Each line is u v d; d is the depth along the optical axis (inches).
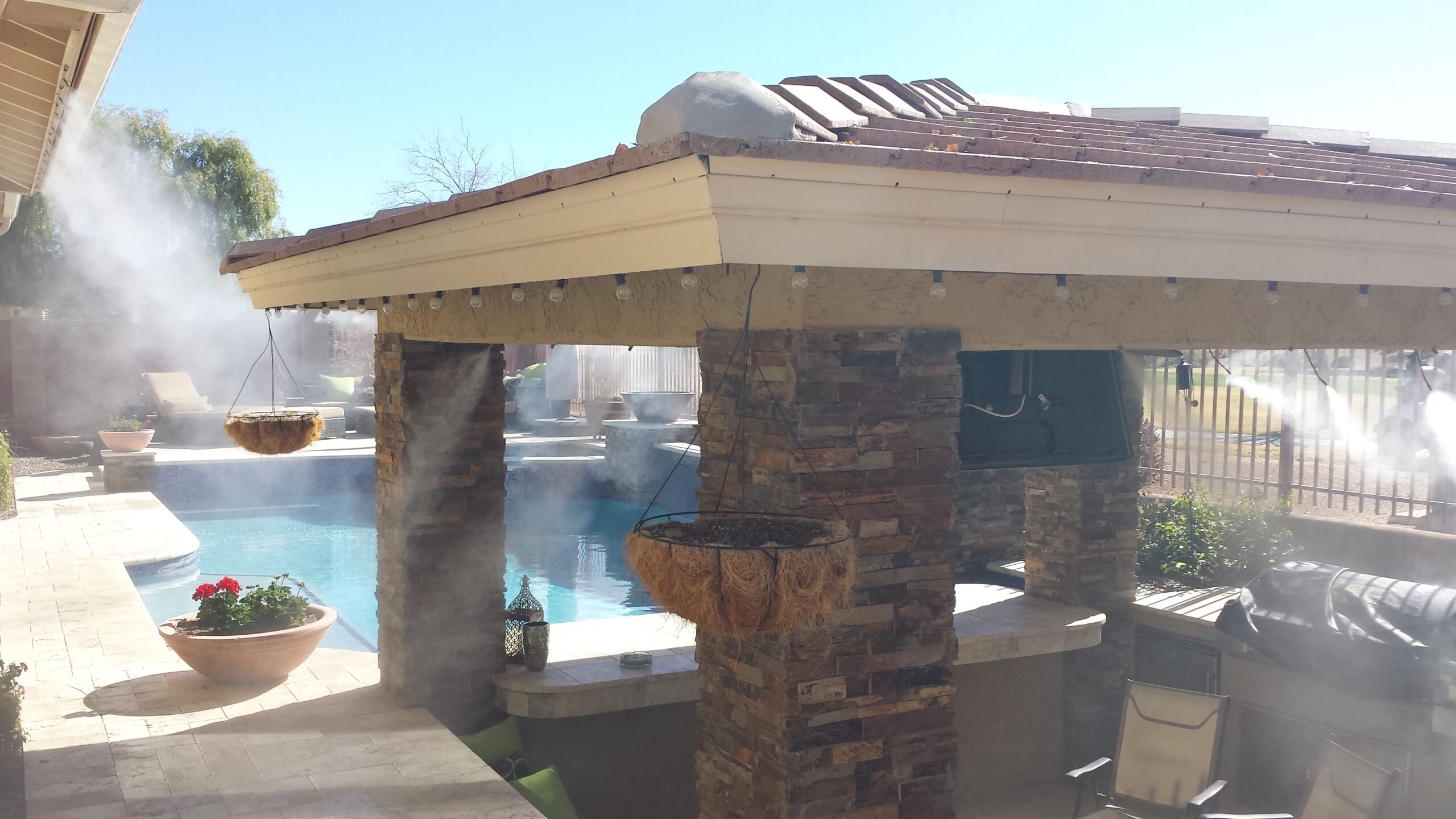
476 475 280.1
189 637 283.7
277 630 297.3
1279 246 148.3
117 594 397.1
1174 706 254.1
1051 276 173.2
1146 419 466.0
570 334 211.0
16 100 200.5
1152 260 139.6
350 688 290.8
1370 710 278.5
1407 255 160.1
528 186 131.3
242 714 269.4
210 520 684.7
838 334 155.6
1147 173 127.6
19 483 692.1
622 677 277.6
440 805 213.5
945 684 165.6
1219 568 373.4
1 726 198.7
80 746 245.3
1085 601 335.0
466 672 278.2
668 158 105.2
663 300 181.9
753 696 162.4
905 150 112.0
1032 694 327.9
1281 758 301.7
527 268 154.3
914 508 162.9
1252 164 153.3
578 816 282.4
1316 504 392.5
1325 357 382.9
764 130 109.9
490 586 281.1
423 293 202.1
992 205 122.9
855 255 119.0
